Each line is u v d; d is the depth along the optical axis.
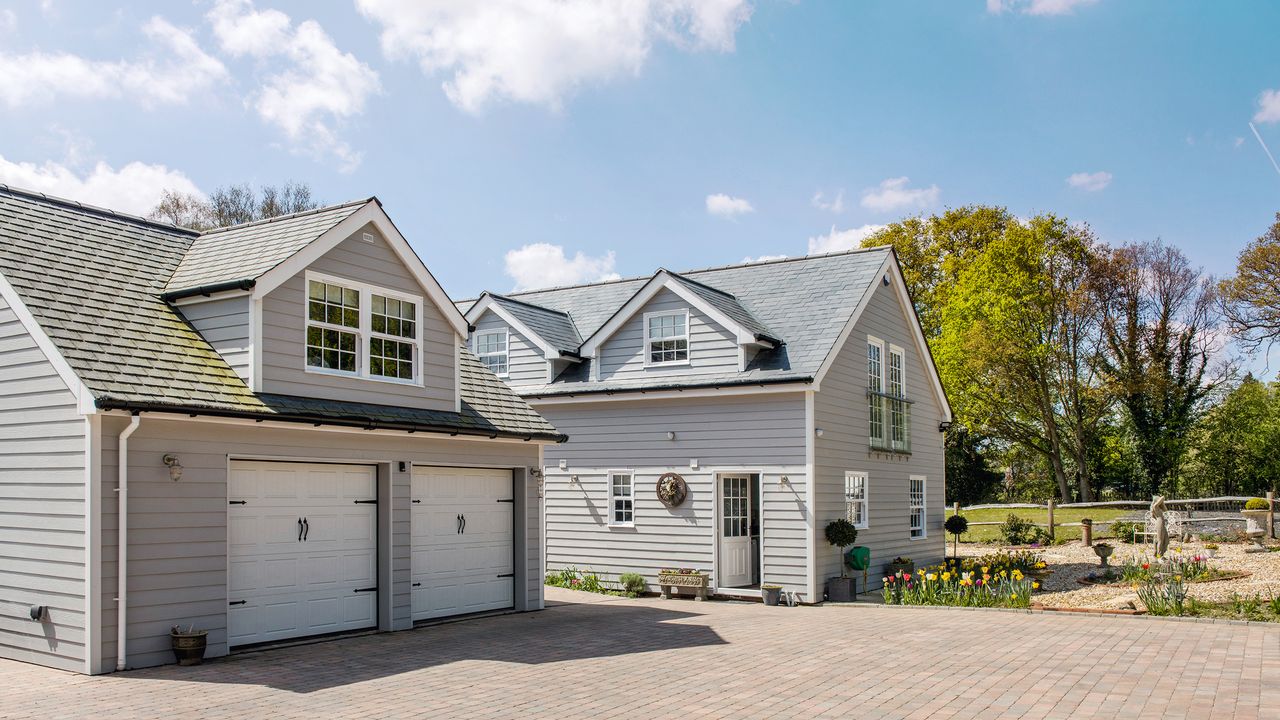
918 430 23.52
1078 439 38.22
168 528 10.80
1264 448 40.31
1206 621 13.35
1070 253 37.94
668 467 19.70
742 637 13.05
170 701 8.87
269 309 12.27
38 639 10.58
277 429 12.13
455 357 15.27
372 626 13.53
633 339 20.69
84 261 12.47
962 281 37.78
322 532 12.89
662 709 8.61
